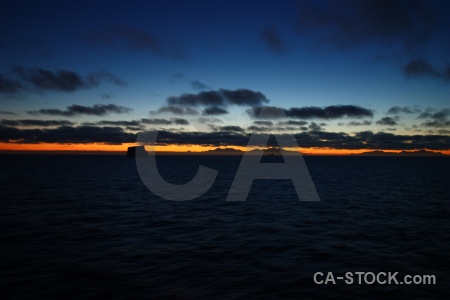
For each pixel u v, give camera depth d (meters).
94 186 43.44
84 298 9.66
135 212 24.47
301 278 11.44
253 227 19.55
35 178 55.41
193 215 23.48
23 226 19.11
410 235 17.58
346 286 10.81
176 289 10.39
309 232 18.27
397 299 9.96
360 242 16.14
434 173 79.06
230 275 11.64
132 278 11.26
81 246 15.16
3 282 10.77
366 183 50.44
